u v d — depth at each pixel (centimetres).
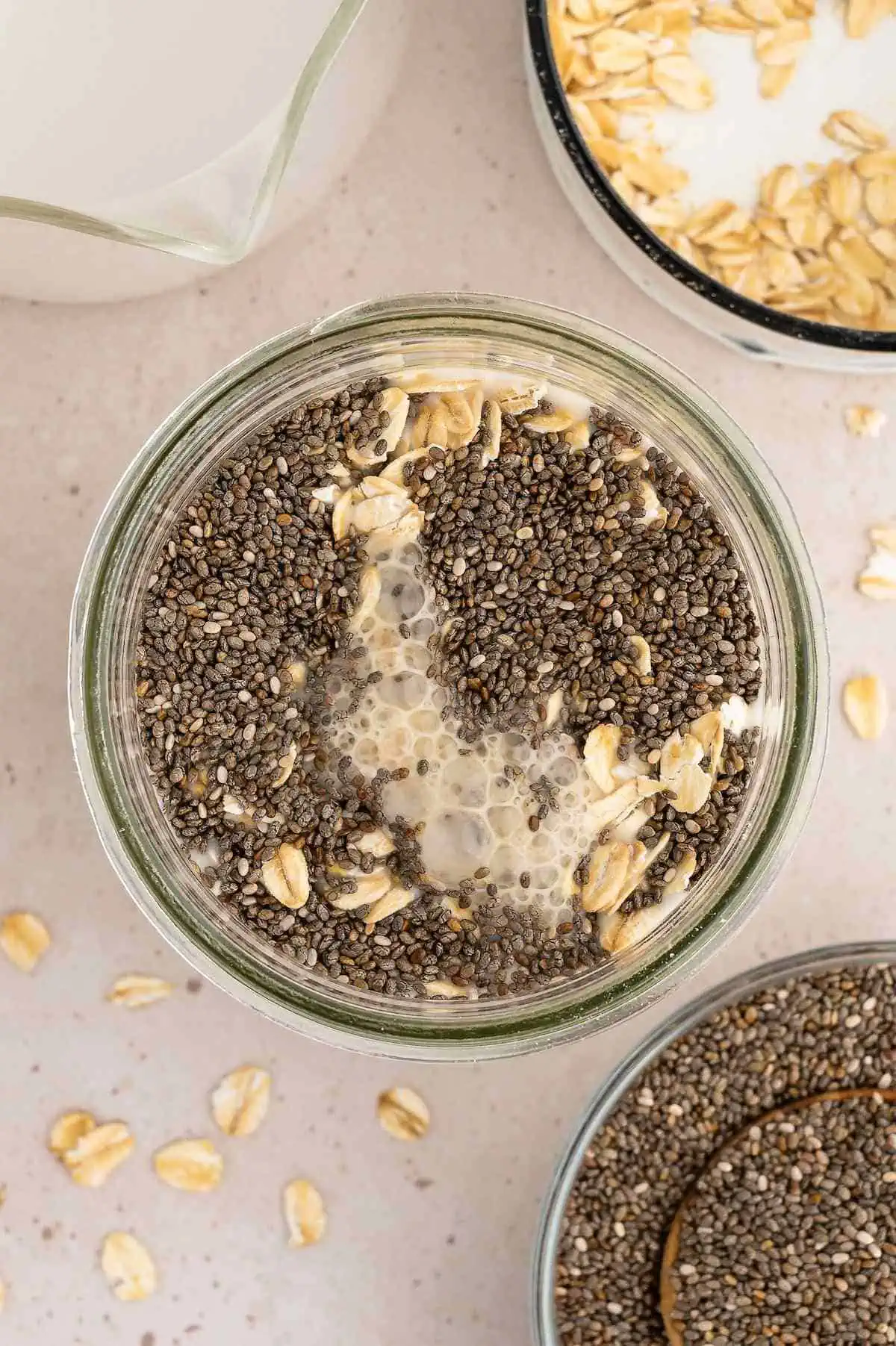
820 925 44
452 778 42
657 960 41
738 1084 44
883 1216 44
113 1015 44
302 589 41
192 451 40
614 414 41
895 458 44
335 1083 44
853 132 43
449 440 41
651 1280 44
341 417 41
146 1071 44
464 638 41
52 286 42
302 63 38
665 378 40
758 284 44
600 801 41
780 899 44
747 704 41
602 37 43
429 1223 44
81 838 44
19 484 43
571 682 41
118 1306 44
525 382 41
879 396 44
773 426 44
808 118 44
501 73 43
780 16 43
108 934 44
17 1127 44
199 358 43
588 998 41
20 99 39
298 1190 44
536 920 41
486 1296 44
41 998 44
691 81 43
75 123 39
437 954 41
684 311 43
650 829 41
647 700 41
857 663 44
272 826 41
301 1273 44
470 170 43
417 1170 44
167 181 38
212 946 40
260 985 40
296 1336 44
